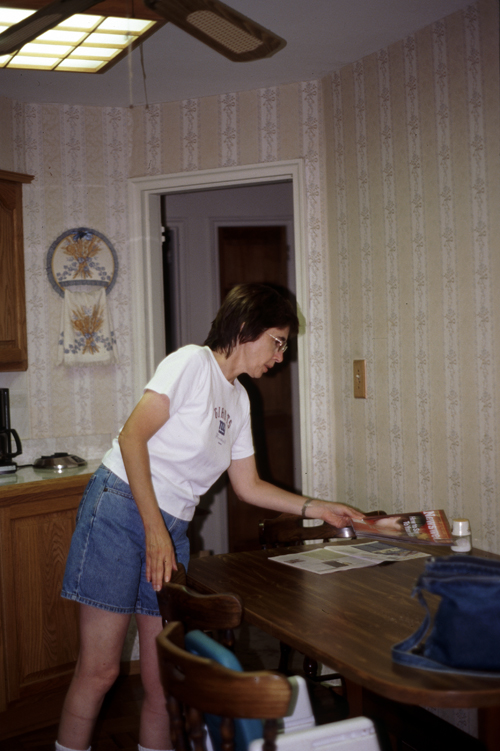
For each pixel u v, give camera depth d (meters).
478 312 2.11
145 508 1.62
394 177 2.41
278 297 1.78
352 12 2.15
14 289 2.77
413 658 1.16
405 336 2.39
